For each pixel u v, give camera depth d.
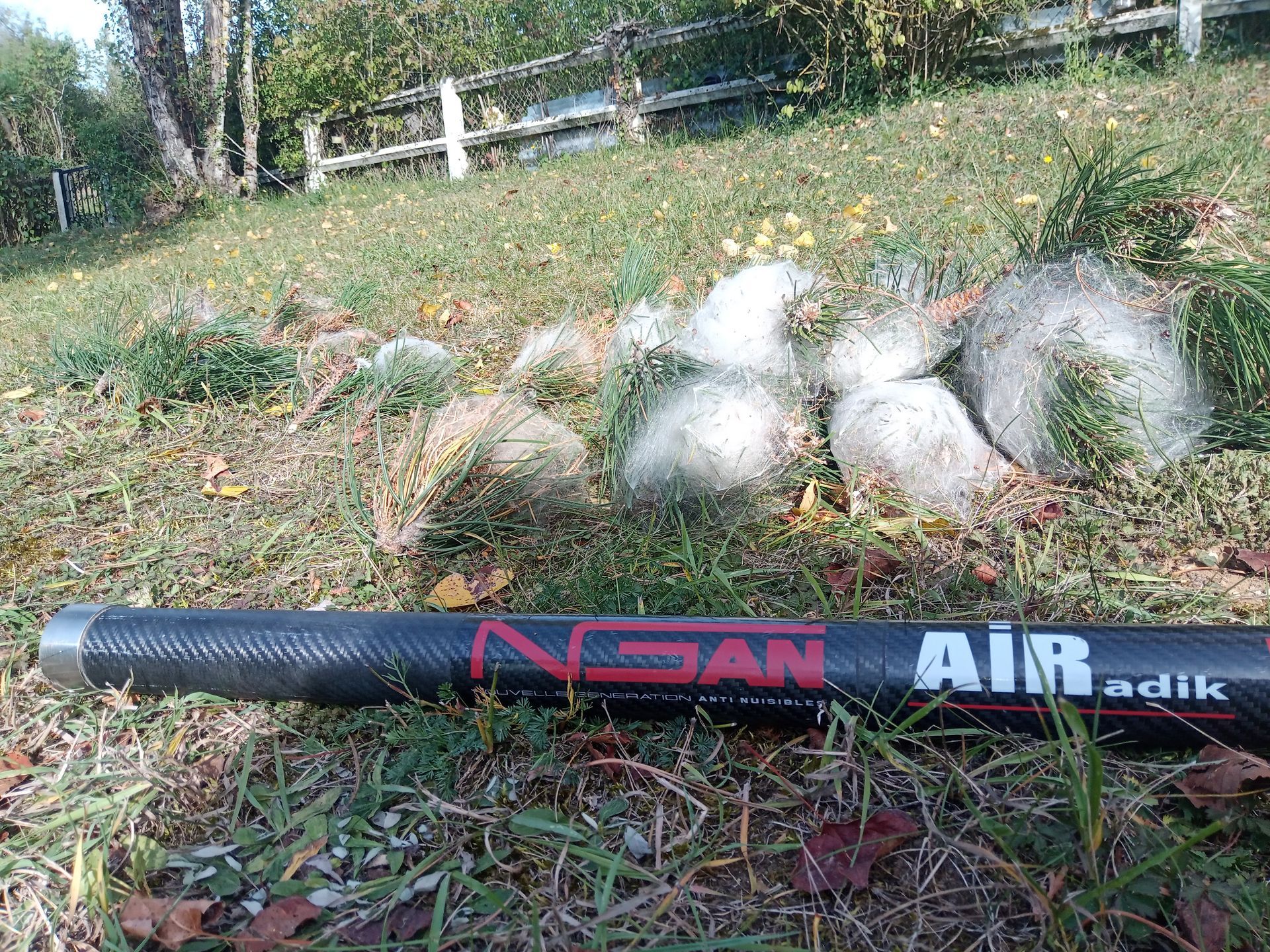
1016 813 1.57
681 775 1.73
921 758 1.72
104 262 8.96
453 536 2.52
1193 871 1.44
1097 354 2.42
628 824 1.65
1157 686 1.64
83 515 2.90
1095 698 1.66
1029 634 1.72
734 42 8.83
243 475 3.08
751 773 1.73
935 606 2.11
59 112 20.91
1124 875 1.34
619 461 2.67
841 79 7.93
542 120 10.33
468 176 10.03
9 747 1.96
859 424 2.51
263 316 4.40
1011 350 2.60
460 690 1.89
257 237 8.42
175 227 11.45
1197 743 1.65
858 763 1.71
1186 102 5.72
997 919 1.43
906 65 7.69
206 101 13.05
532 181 8.04
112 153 13.75
